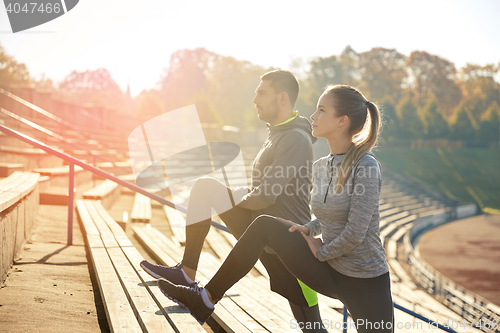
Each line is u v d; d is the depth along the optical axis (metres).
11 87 12.61
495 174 46.16
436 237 23.89
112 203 7.55
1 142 7.36
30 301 2.12
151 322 1.61
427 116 55.97
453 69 74.75
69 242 3.70
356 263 1.67
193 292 1.77
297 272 1.76
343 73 66.88
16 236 2.98
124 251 3.01
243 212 2.19
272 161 2.17
